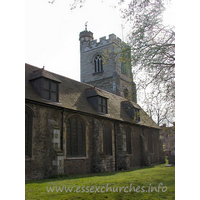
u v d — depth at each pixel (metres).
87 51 42.12
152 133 32.03
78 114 18.73
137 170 21.31
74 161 17.56
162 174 16.70
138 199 8.96
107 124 22.48
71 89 21.17
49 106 16.17
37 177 14.55
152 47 13.72
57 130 16.05
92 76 40.44
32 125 14.91
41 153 15.12
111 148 22.53
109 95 28.56
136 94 14.34
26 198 8.92
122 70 39.62
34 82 16.69
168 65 13.99
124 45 14.37
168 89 13.79
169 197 9.07
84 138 19.16
